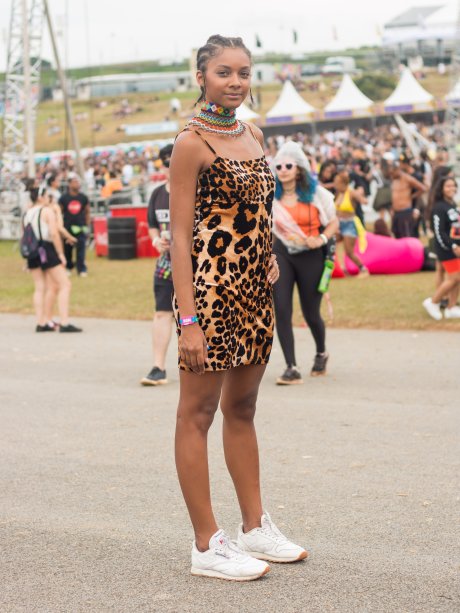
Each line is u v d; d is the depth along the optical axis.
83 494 5.35
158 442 6.53
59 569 4.23
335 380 8.61
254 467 4.24
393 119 56.59
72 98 96.75
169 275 8.55
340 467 5.77
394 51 89.44
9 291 16.42
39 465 6.01
